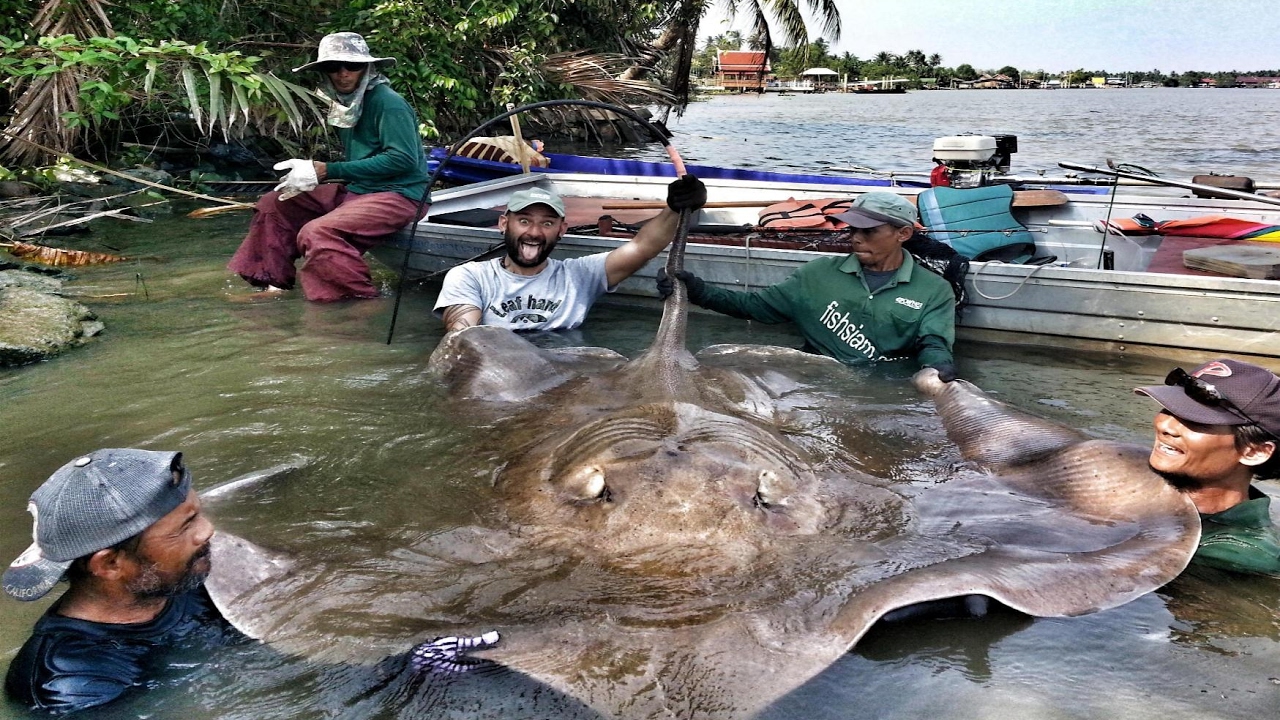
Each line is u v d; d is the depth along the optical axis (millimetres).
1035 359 6051
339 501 3641
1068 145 22406
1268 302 5586
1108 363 5941
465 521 3387
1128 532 3324
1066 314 6168
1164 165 16969
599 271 6578
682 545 3006
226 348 5902
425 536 3275
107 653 2643
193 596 2922
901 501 3617
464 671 2465
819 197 9031
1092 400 5176
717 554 2967
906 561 3020
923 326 5793
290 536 3307
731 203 8422
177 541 2695
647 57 21938
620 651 2459
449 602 2809
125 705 2504
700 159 18719
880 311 5895
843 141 23438
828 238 6898
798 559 2982
